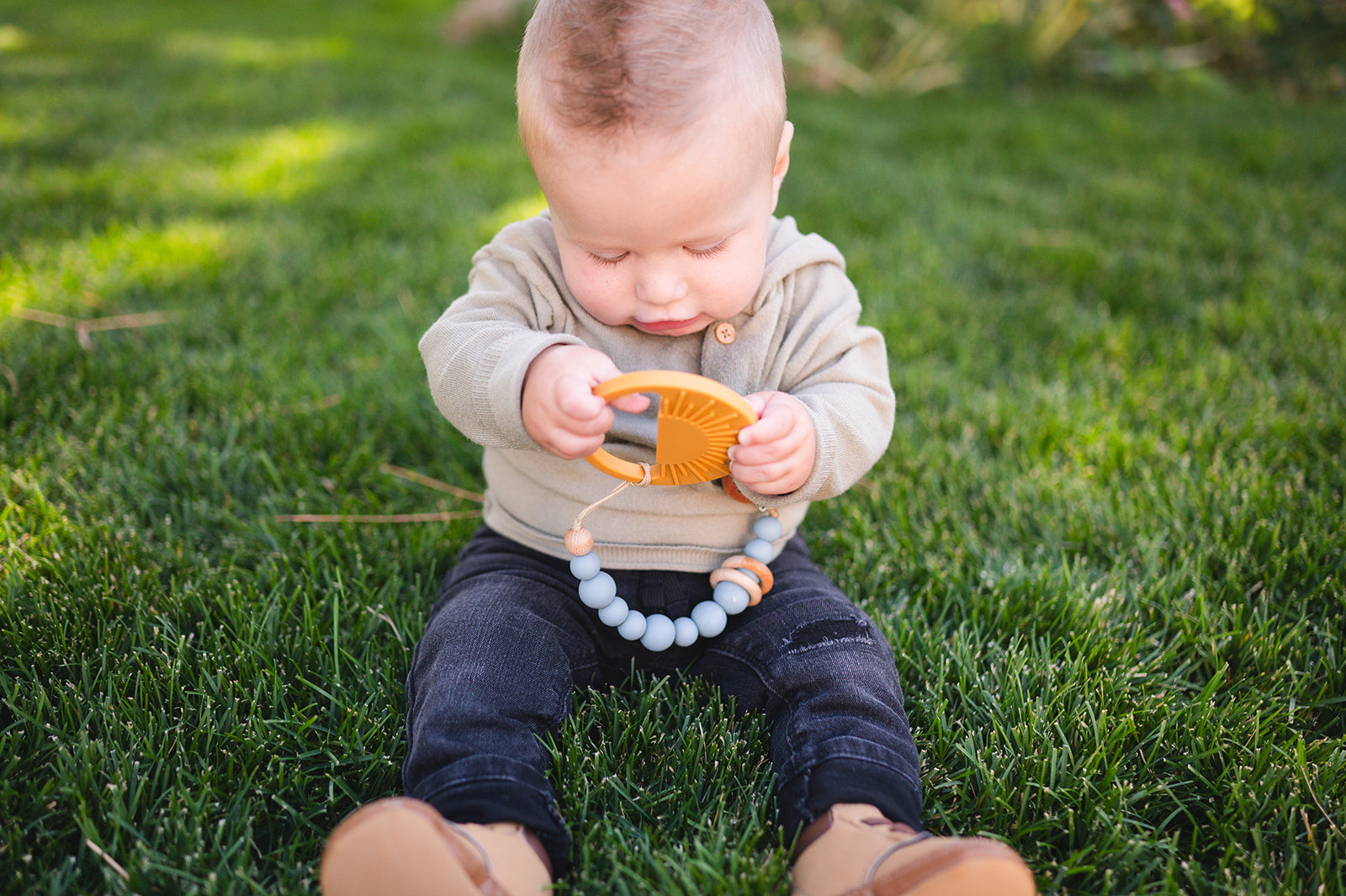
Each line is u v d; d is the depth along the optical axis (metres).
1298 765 1.37
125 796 1.27
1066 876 1.22
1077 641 1.63
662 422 1.27
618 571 1.53
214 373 2.46
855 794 1.19
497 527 1.63
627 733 1.40
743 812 1.30
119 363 2.43
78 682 1.48
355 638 1.61
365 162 4.29
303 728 1.38
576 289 1.37
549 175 1.26
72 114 4.80
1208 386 2.53
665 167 1.21
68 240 3.22
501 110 5.46
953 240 3.65
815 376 1.53
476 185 4.01
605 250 1.31
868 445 1.48
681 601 1.52
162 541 1.88
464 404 1.39
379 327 2.75
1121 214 4.00
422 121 5.01
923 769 1.40
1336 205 3.99
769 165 1.32
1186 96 6.28
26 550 1.75
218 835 1.20
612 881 1.17
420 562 1.85
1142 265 3.35
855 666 1.36
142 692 1.43
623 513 1.52
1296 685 1.54
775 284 1.52
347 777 1.36
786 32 6.97
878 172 4.45
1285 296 3.08
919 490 2.12
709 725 1.45
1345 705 1.53
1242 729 1.45
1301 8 6.25
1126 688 1.54
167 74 5.98
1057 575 1.83
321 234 3.41
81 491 1.97
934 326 2.89
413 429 2.32
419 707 1.31
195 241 3.25
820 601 1.47
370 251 3.31
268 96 5.49
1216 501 2.00
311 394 2.40
